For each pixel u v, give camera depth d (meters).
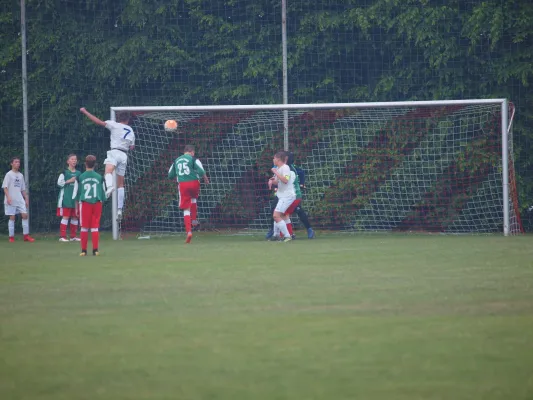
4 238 62.78
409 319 19.69
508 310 20.95
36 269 33.34
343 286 26.23
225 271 31.58
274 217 51.81
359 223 64.94
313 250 42.31
